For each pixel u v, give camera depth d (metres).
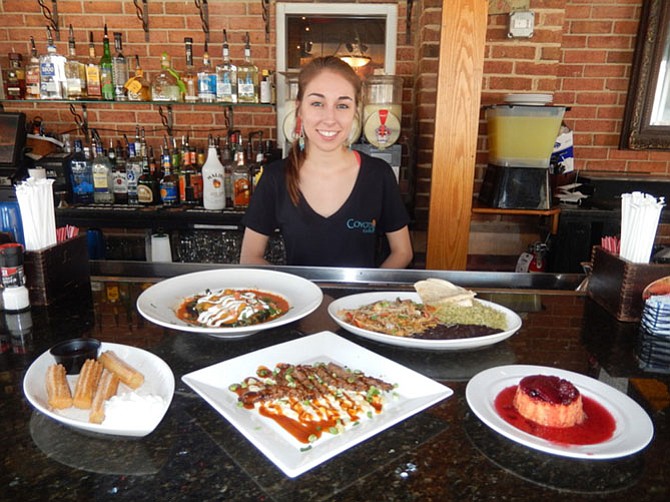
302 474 0.59
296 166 1.69
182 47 2.74
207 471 0.59
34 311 1.06
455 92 2.04
